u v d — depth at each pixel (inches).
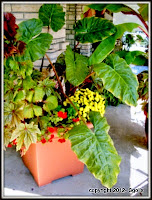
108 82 69.0
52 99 69.8
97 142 61.6
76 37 72.7
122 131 123.7
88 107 74.9
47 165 76.2
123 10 70.5
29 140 63.0
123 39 236.5
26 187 78.3
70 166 82.2
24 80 64.6
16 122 63.5
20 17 85.1
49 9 77.4
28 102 67.6
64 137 68.2
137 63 105.2
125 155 100.7
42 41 65.2
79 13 162.4
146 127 106.8
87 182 82.7
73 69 73.2
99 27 70.7
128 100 68.8
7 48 57.6
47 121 67.7
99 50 70.1
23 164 92.1
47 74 89.4
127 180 84.7
